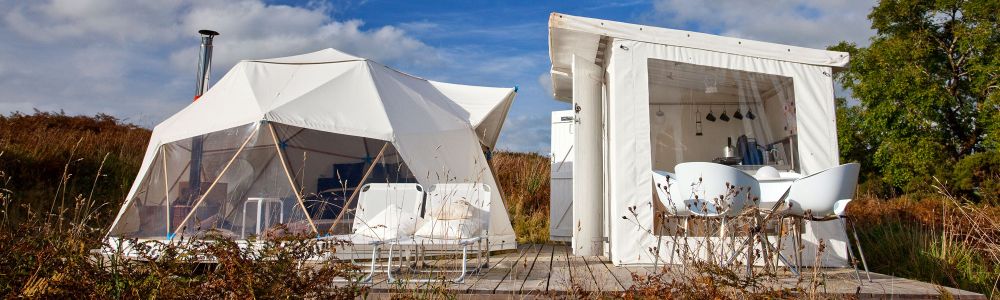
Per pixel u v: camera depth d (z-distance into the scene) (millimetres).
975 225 6461
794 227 4887
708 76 6152
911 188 20328
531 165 15641
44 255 3361
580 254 6824
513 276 4918
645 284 3561
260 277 2982
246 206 6777
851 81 23500
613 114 5984
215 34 11625
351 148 7312
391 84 8445
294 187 6918
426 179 7430
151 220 6996
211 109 7703
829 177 4473
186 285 3121
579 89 6930
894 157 21266
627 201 5785
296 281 3021
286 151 7082
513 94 10234
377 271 5227
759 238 4098
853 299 3621
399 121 7785
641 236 5734
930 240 6699
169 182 7176
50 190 10477
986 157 16859
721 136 6199
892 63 22094
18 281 3387
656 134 6086
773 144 6215
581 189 6867
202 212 6824
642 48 6016
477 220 5379
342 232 6664
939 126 21688
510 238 7621
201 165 7117
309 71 8203
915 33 22172
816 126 6035
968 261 6004
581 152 6895
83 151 12648
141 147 15016
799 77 6105
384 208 5629
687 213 4902
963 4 21656
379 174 7262
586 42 6691
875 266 6582
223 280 3012
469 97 10172
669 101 6137
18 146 11531
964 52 21484
